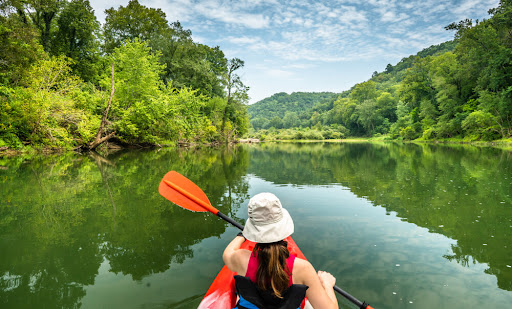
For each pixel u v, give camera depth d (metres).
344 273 2.89
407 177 8.94
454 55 39.91
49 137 15.75
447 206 5.41
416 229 4.17
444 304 2.39
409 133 48.38
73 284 2.73
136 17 31.47
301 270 1.39
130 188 7.06
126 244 3.67
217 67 41.72
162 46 32.50
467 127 33.28
